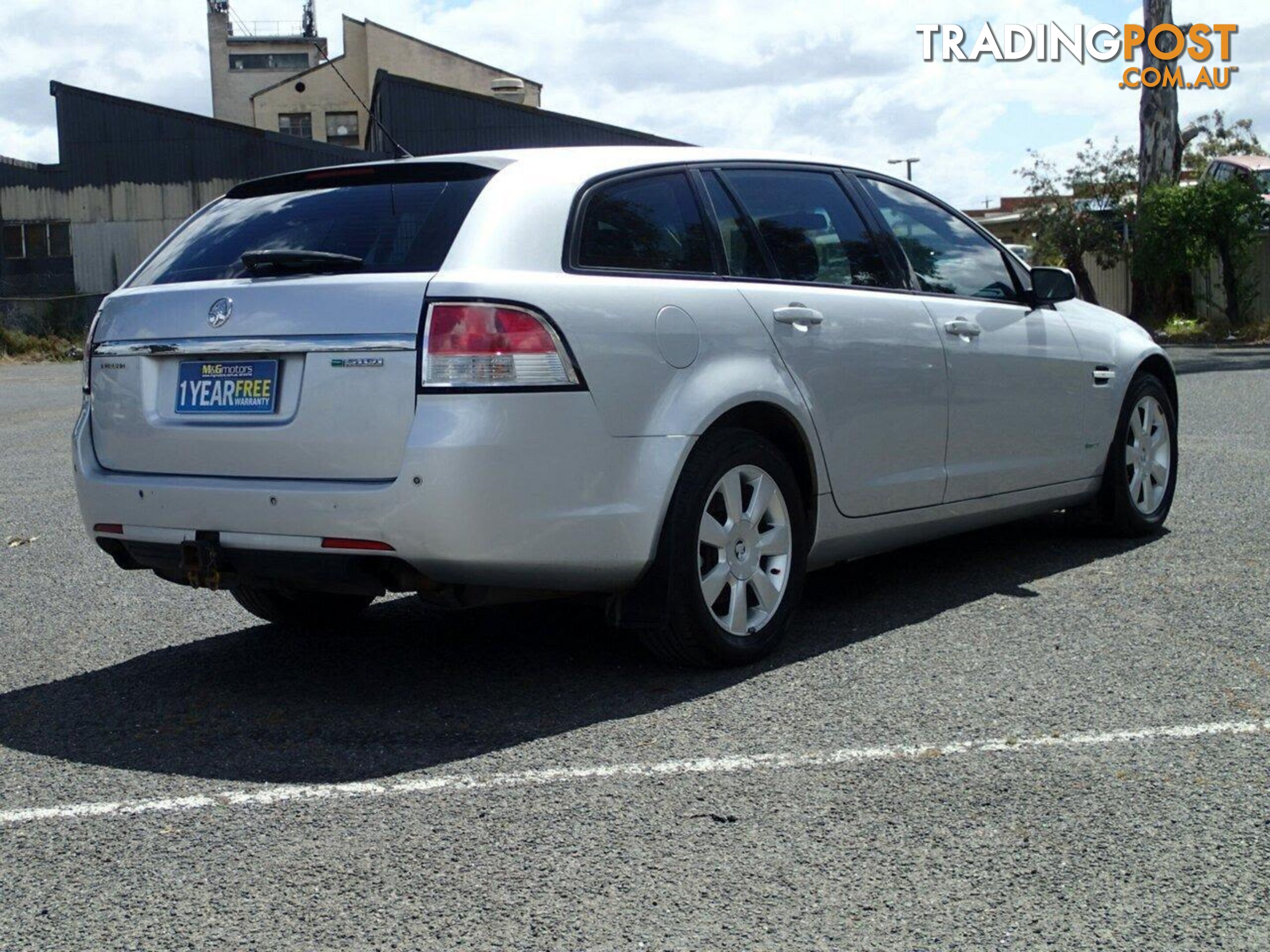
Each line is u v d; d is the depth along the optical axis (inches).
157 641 201.0
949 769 136.0
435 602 157.4
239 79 3046.3
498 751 145.3
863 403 190.4
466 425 146.9
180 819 129.3
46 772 144.2
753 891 109.7
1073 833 119.8
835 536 189.2
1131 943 100.0
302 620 200.7
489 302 149.3
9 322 1430.9
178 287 167.3
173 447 164.1
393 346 149.3
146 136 1454.2
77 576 249.9
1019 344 220.8
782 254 187.3
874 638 187.3
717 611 173.8
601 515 156.5
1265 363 713.0
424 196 164.2
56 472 407.5
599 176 169.6
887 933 102.2
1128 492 247.4
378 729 154.7
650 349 161.8
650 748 144.6
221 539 159.6
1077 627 189.2
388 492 147.7
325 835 124.0
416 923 105.8
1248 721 147.9
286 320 155.8
